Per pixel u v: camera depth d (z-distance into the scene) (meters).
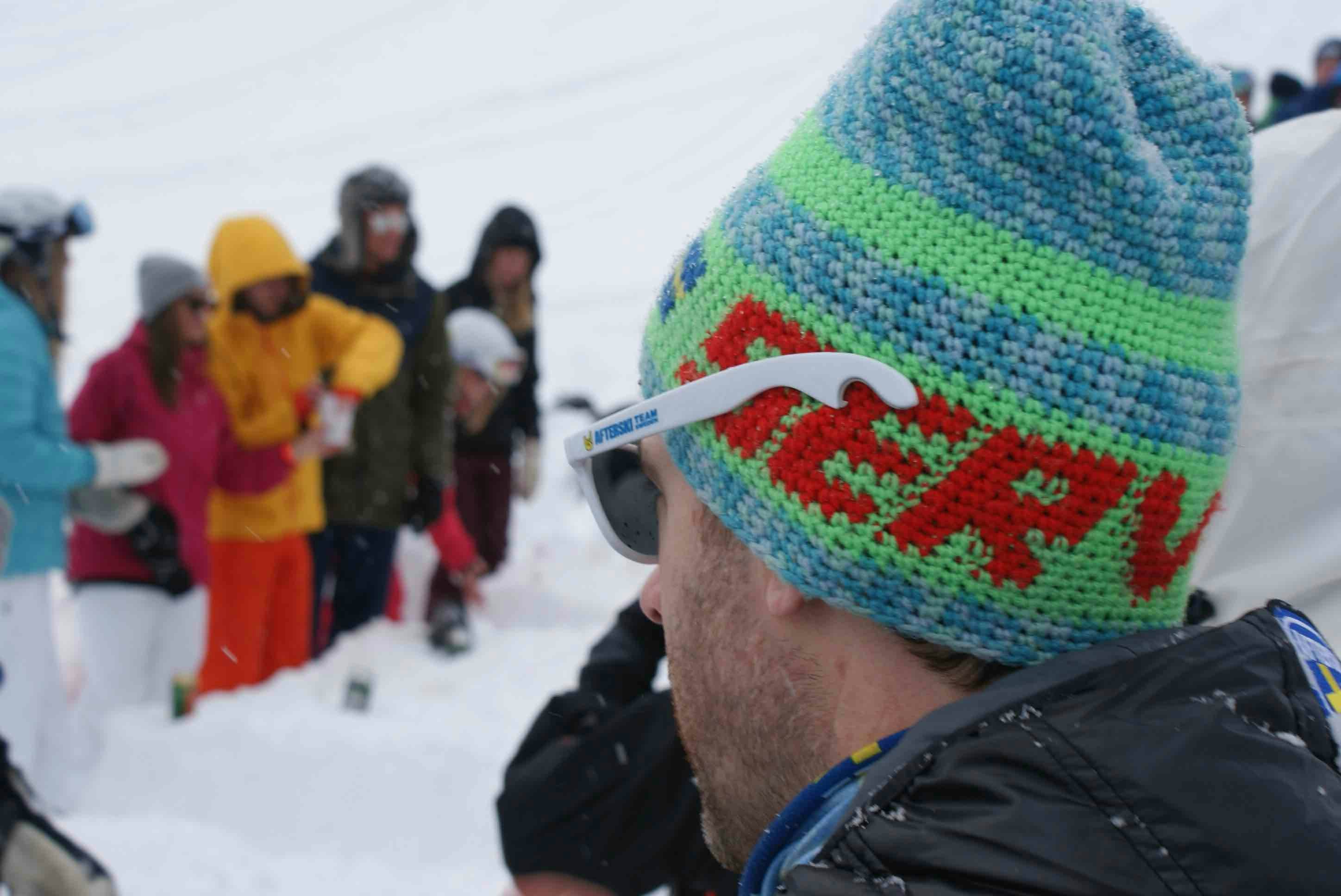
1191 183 0.85
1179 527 0.86
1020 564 0.83
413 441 5.34
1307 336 1.47
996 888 0.75
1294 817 0.75
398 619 5.97
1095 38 0.82
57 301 4.14
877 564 0.85
